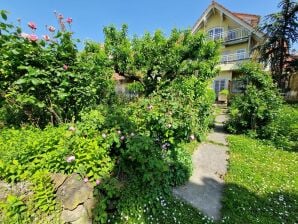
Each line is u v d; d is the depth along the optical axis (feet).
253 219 9.32
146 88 26.91
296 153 18.20
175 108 10.71
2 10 9.60
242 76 27.32
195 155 17.38
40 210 7.09
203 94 20.22
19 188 7.20
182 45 26.71
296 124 23.27
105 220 7.94
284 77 51.26
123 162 9.68
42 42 10.73
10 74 10.60
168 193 10.67
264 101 23.67
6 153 7.89
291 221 9.33
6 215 6.59
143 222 8.62
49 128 10.77
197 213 9.66
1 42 10.07
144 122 10.78
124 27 27.09
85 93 12.51
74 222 7.50
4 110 12.50
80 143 8.67
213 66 27.58
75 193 7.78
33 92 10.96
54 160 8.07
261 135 23.26
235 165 15.11
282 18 48.49
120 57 26.40
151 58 26.09
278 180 13.04
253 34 59.00
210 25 69.00
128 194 9.05
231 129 25.88
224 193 11.45
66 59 12.03
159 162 9.25
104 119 10.28
